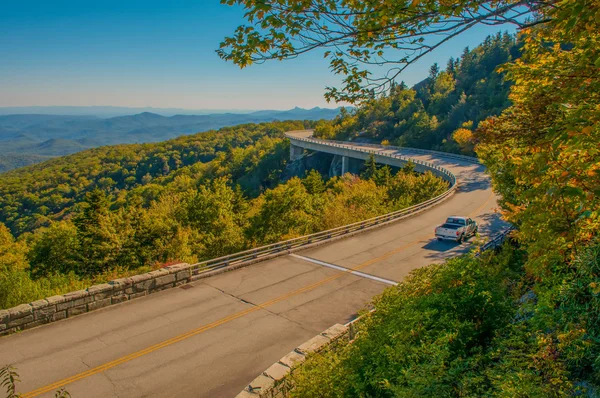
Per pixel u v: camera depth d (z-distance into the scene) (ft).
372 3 14.53
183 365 38.11
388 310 30.01
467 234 86.43
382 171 202.28
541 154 14.02
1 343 41.19
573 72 17.40
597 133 12.28
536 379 16.30
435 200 130.41
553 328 19.85
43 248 116.37
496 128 26.48
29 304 44.68
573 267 20.86
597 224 17.58
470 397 17.67
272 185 424.46
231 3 15.47
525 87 25.62
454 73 587.27
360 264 71.15
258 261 71.77
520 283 32.73
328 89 19.48
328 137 441.68
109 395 33.45
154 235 122.21
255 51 16.29
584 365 17.15
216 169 529.45
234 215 145.69
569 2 12.17
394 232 95.81
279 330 45.68
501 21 14.24
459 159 244.42
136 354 39.83
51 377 35.55
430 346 21.29
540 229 18.34
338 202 142.41
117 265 107.96
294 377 27.12
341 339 34.47
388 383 20.40
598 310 17.48
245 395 26.53
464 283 27.78
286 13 15.40
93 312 49.34
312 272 66.59
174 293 56.34
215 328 45.93
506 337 23.50
